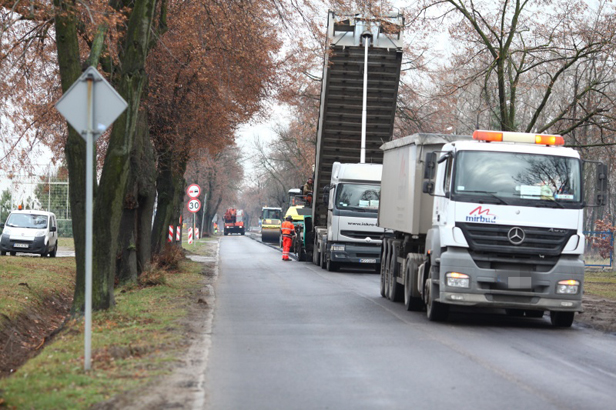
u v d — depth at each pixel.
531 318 23.94
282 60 43.22
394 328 19.56
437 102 52.41
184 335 17.14
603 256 55.12
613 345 17.70
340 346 16.28
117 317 19.59
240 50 34.44
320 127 43.88
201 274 39.22
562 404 11.06
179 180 55.31
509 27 34.72
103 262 20.72
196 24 33.84
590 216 80.00
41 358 13.97
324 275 40.84
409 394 11.57
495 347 16.62
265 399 11.13
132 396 10.88
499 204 20.19
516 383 12.54
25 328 23.22
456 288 20.16
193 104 39.59
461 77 37.34
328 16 38.78
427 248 22.64
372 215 43.66
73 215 21.06
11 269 35.03
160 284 29.95
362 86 41.28
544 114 50.69
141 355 14.49
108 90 13.60
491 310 26.00
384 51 39.69
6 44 24.23
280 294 28.77
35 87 28.38
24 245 50.38
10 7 21.69
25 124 28.41
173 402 10.66
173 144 40.34
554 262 20.38
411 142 25.36
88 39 25.97
